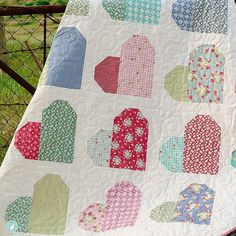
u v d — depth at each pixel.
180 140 1.74
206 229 1.62
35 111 1.67
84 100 1.71
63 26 1.71
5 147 2.50
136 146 1.73
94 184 1.70
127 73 1.73
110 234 1.64
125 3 1.74
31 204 1.66
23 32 3.21
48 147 1.68
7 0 3.80
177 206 1.68
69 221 1.67
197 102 1.75
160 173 1.73
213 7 1.76
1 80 2.85
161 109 1.75
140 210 1.69
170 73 1.75
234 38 1.75
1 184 1.65
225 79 1.75
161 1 1.76
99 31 1.72
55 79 1.69
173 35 1.76
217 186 1.71
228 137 1.74
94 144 1.71
